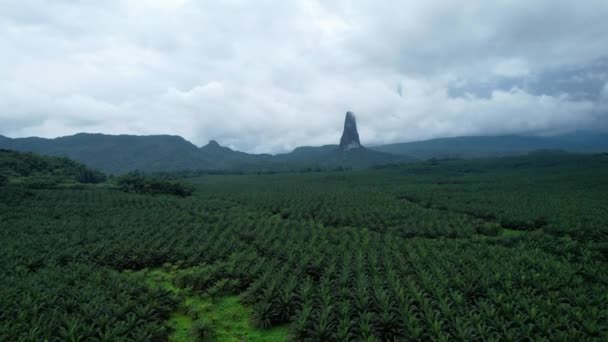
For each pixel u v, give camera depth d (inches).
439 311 548.7
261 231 1216.8
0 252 888.9
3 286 639.1
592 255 885.8
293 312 605.3
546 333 481.4
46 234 1152.8
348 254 858.8
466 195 2292.1
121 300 604.1
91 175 4104.3
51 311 562.3
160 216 1517.0
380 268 767.1
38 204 1710.1
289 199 2241.6
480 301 576.7
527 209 1608.0
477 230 1323.8
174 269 876.6
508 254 865.5
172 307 652.1
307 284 660.7
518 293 595.8
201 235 1151.0
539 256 834.2
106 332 493.4
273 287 646.5
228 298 714.8
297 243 1024.2
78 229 1215.6
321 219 1545.3
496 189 2603.3
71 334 486.6
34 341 473.7
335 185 3818.9
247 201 2240.4
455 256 831.1
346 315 544.4
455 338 483.5
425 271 718.5
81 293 624.4
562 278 671.8
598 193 2118.6
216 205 1987.0
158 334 532.4
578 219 1332.4
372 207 1804.9
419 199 2218.3
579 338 463.8
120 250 955.3
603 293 606.5
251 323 592.1
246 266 810.8
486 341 465.4
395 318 529.7
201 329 550.6
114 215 1517.0
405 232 1243.2
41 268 823.7
